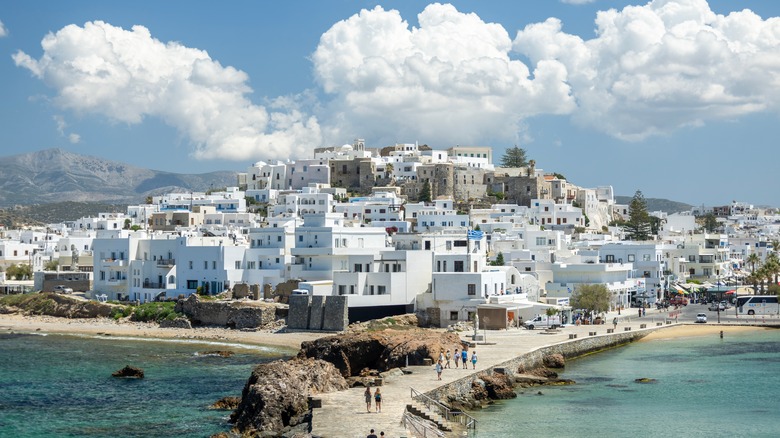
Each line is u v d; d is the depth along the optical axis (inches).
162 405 4256.9
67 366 5570.9
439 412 3604.8
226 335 6879.9
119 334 7244.1
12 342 6884.8
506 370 4468.5
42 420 3976.4
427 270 7017.7
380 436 2908.5
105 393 4608.8
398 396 3604.8
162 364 5590.6
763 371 5103.3
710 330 7047.2
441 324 6712.6
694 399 4293.8
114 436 3649.1
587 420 3809.1
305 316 6806.1
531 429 3617.1
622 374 4990.2
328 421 3147.1
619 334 6210.6
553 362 5128.0
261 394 3558.1
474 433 3516.2
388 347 4709.6
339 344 4758.9
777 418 3897.6
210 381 4918.8
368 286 6919.3
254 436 3373.5
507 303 6628.9
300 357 4805.6
